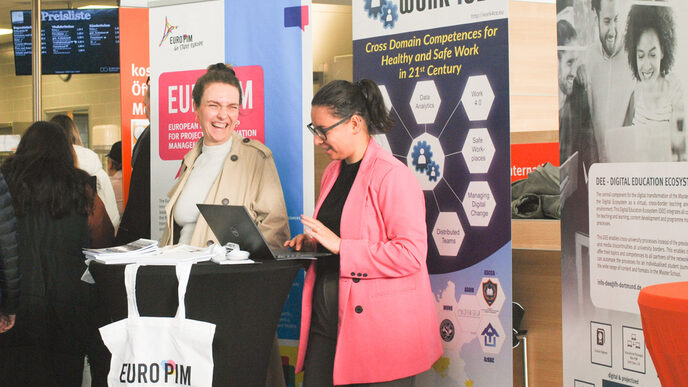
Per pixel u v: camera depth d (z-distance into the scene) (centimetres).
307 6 305
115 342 185
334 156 220
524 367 301
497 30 252
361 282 207
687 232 197
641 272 211
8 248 229
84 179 295
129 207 384
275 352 252
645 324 138
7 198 229
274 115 312
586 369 231
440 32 265
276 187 274
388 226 208
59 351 284
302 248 231
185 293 184
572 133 232
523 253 304
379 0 281
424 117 271
